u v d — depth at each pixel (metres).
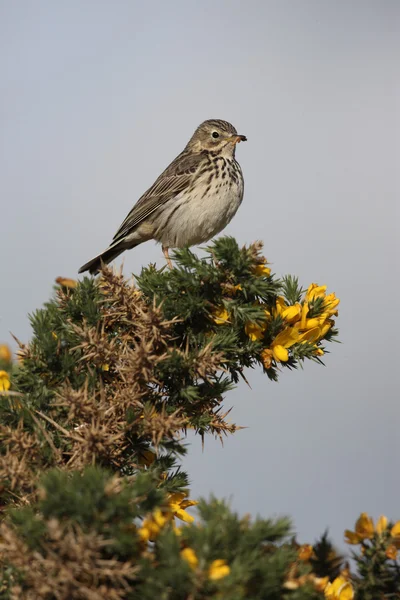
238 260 7.43
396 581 6.39
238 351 7.62
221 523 5.04
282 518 5.16
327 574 6.52
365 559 6.43
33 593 5.02
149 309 6.92
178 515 6.73
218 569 4.77
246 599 4.87
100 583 5.16
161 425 6.52
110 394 7.39
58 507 4.93
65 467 6.21
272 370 7.88
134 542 4.97
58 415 7.21
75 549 4.75
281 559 5.05
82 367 7.61
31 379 7.46
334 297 8.29
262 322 7.69
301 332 7.98
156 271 8.29
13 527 5.58
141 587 4.92
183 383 7.29
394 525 6.47
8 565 5.58
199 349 7.59
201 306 7.58
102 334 7.17
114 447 6.75
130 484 5.39
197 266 7.55
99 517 4.92
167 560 4.87
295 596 5.08
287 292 8.24
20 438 6.31
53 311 8.06
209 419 7.42
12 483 5.97
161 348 7.48
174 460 7.11
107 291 7.63
